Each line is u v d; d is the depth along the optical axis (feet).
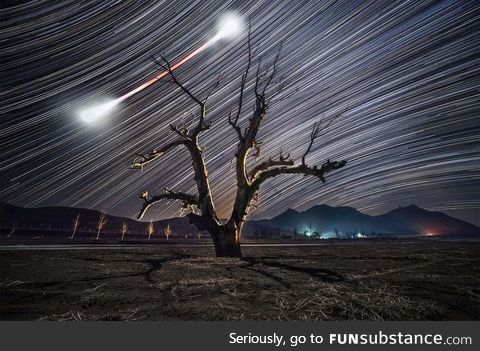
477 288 20.21
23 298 17.61
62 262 34.65
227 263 36.76
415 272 28.43
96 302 16.88
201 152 56.44
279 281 23.50
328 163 51.57
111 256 43.86
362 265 34.78
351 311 15.19
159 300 17.38
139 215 53.11
